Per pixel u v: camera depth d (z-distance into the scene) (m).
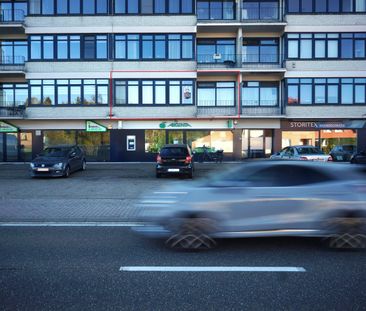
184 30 25.89
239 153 26.66
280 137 26.48
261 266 4.77
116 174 17.81
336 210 5.41
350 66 25.95
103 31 25.92
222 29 26.05
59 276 4.46
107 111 26.06
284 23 25.28
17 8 26.69
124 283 4.22
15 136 26.69
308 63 25.97
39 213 8.40
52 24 25.92
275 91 27.12
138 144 26.48
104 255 5.30
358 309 3.52
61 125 26.39
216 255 5.24
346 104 26.00
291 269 4.65
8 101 27.08
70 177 16.45
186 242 5.41
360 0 26.02
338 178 5.58
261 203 5.39
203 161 26.45
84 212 8.51
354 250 5.40
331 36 26.00
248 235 5.40
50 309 3.55
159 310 3.54
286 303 3.67
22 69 26.22
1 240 6.18
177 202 5.48
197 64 26.38
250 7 26.42
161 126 26.30
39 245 5.86
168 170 15.40
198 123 26.39
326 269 4.64
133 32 25.95
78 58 26.02
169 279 4.34
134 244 5.89
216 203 5.41
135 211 8.62
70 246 5.79
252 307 3.59
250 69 25.39
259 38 26.97
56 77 25.97
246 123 26.53
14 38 27.00
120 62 26.03
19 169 21.31
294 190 5.45
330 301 3.71
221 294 3.90
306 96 26.08
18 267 4.79
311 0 25.98
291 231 5.39
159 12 26.02
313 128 26.34
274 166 5.67
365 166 5.77
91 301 3.74
